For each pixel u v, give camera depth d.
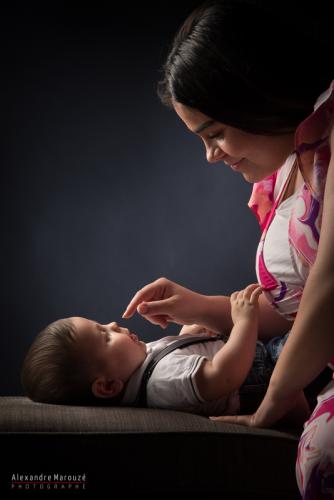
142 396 1.47
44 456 1.18
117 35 2.80
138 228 2.84
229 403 1.46
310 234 1.20
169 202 2.84
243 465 1.22
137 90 2.82
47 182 2.82
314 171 1.14
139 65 2.81
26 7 2.78
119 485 1.19
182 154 2.83
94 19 2.80
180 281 2.84
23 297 2.82
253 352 1.40
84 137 2.82
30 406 1.29
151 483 1.20
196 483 1.21
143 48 2.81
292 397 1.17
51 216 2.82
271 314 1.55
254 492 1.23
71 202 2.82
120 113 2.82
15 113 2.79
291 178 1.32
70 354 1.46
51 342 1.49
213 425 1.26
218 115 1.11
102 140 2.82
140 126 2.83
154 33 2.80
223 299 1.59
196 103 1.11
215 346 1.57
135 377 1.48
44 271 2.83
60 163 2.82
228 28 1.08
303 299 1.04
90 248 2.84
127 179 2.83
